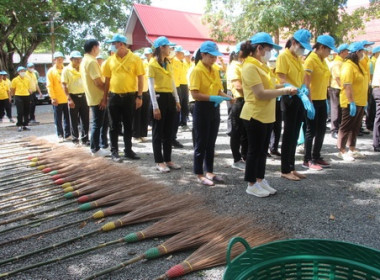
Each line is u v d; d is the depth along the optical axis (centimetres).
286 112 467
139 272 278
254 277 223
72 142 770
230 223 332
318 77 501
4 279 270
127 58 556
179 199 393
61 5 2255
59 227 346
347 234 332
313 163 545
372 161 578
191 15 2172
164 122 534
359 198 422
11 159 625
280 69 454
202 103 453
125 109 576
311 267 233
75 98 718
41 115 1405
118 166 506
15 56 3369
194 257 278
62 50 2692
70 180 477
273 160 601
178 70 841
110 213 375
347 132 587
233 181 491
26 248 318
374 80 628
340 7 1365
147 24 1977
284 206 400
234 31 1431
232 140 542
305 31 443
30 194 438
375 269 215
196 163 478
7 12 2017
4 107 1182
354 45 566
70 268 286
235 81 516
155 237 329
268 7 1276
